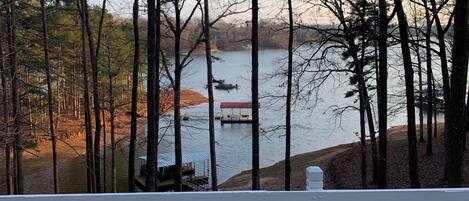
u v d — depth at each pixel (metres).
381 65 17.03
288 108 17.73
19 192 19.03
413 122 15.53
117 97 31.98
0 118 19.66
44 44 20.28
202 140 41.41
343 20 17.05
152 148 14.05
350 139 39.84
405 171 23.78
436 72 35.44
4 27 18.67
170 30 18.52
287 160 18.08
